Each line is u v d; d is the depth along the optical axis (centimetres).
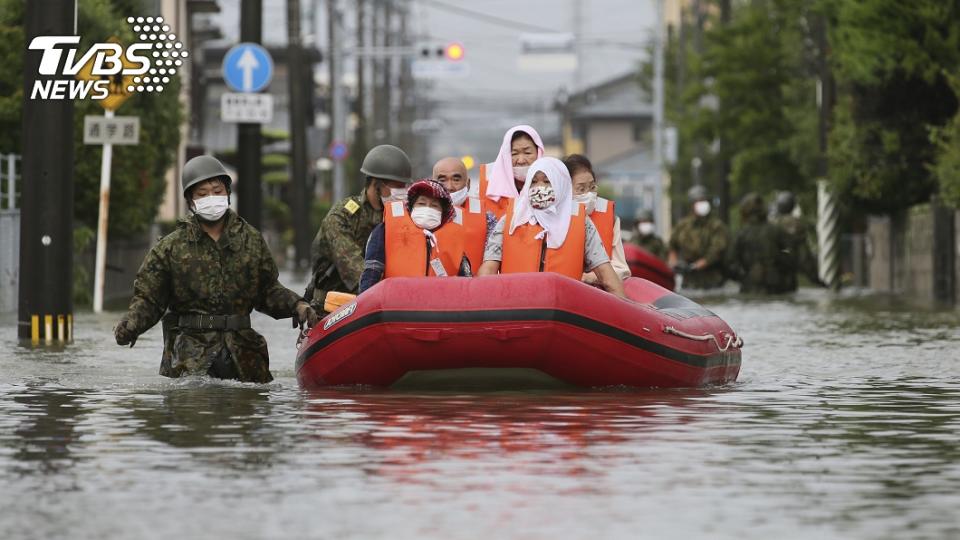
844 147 6162
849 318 4472
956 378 2569
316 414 1981
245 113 5656
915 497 1387
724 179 9481
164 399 2161
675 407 2083
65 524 1259
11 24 4909
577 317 2250
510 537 1211
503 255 2388
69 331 3388
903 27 5562
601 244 2430
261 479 1466
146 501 1355
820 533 1231
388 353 2269
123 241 6069
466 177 2542
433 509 1319
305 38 14750
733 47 8488
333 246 2497
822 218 7038
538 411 2023
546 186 2386
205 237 2397
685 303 2550
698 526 1255
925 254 6153
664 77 14412
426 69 12125
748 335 3712
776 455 1630
